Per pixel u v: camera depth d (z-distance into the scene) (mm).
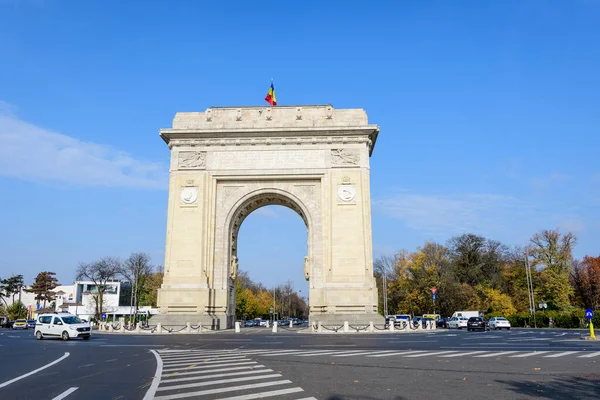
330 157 62906
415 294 108375
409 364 22047
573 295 103125
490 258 125125
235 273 64250
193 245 60906
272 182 63406
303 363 22641
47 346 35969
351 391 14938
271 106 64750
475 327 67562
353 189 61844
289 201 64500
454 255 127062
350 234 60625
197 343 37250
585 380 17062
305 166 62844
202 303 59000
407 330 58094
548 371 19516
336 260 59969
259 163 63156
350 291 58781
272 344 35594
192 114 64938
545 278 101938
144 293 140625
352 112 64375
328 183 62188
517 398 13766
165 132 63281
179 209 62094
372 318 57188
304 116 64312
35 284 169750
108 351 30609
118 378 18266
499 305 109750
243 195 63156
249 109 64688
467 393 14539
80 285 168875
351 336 46812
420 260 108938
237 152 63594
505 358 24656
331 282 59250
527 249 106625
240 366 21594
